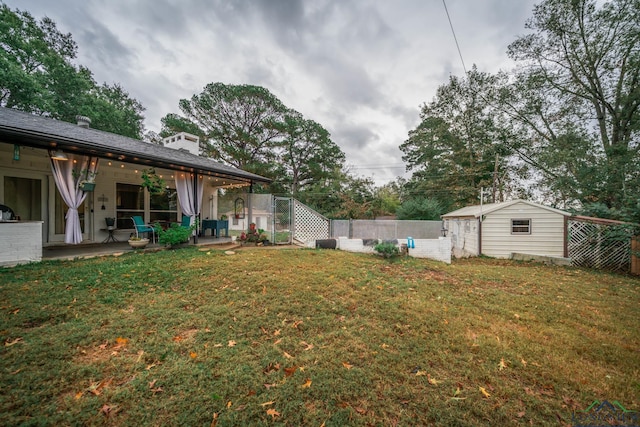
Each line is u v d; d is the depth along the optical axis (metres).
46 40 15.89
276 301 3.73
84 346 2.48
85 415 1.70
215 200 11.38
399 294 4.32
